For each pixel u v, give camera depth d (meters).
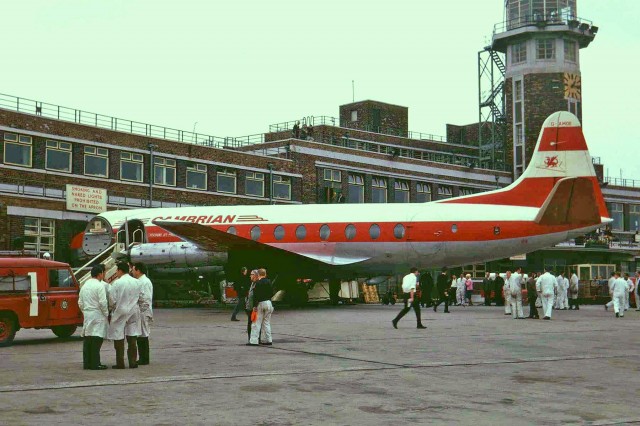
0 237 38.75
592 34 76.06
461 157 84.50
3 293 18.83
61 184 43.56
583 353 17.30
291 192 56.16
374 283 38.16
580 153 34.62
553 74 74.38
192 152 50.38
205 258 33.81
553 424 9.28
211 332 22.67
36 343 19.97
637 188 81.81
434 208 34.94
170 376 13.25
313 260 35.06
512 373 13.86
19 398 11.01
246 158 53.41
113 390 11.75
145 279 14.89
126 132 47.00
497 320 29.36
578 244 67.25
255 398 11.05
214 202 51.31
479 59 82.00
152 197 47.84
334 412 9.99
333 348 18.05
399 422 9.36
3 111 41.12
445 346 18.64
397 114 82.44
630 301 47.53
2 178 40.81
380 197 62.44
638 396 11.44
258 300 18.66
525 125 75.00
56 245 42.16
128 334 14.40
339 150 59.28
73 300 20.22
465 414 9.90
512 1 77.94
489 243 33.97
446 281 36.09
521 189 35.06
